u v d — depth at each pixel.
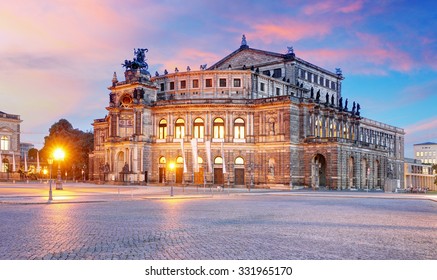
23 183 144.25
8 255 20.50
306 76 153.88
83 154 199.25
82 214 40.19
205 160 129.62
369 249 22.44
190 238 25.81
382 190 136.12
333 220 36.44
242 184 128.12
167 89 141.50
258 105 127.44
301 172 124.56
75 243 23.81
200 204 55.34
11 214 39.69
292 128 123.19
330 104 135.38
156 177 134.50
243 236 26.72
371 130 180.38
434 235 27.80
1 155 178.12
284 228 30.67
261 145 126.62
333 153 120.06
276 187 122.25
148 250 21.92
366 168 139.38
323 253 21.28
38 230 28.70
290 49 151.38
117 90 138.88
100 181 137.50
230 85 134.25
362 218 38.47
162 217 37.94
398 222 35.41
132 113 135.50
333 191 110.19
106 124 158.88
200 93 135.88
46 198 61.69
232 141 128.75
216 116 130.38
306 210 46.94
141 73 136.75
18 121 185.62
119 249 22.14
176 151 132.25
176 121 133.75
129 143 131.00
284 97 123.56
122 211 43.78
